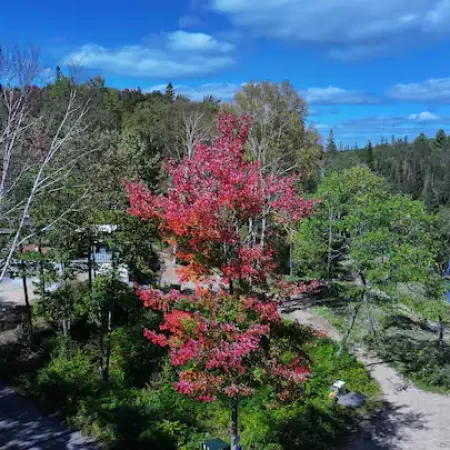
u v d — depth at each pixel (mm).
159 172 29250
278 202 12531
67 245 16672
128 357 17984
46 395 14781
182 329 9953
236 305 10109
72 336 19844
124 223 16375
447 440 15070
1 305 22938
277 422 14047
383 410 17047
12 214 16203
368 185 20969
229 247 10797
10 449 11961
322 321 24859
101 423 13078
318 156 33719
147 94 72188
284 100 32156
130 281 21031
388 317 25406
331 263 27453
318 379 17734
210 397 9703
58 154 18328
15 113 12461
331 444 14406
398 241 19109
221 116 12672
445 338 23422
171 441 12516
